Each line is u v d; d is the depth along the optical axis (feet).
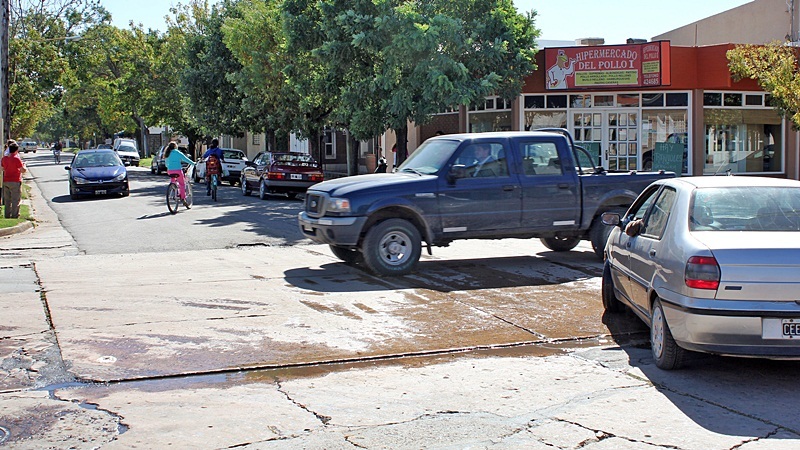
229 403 19.01
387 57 72.43
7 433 16.97
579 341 25.08
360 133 77.92
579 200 39.04
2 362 22.27
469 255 43.19
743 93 81.00
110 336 25.07
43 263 39.60
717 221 21.43
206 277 35.55
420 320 27.43
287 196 89.56
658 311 21.79
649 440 16.46
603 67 77.41
